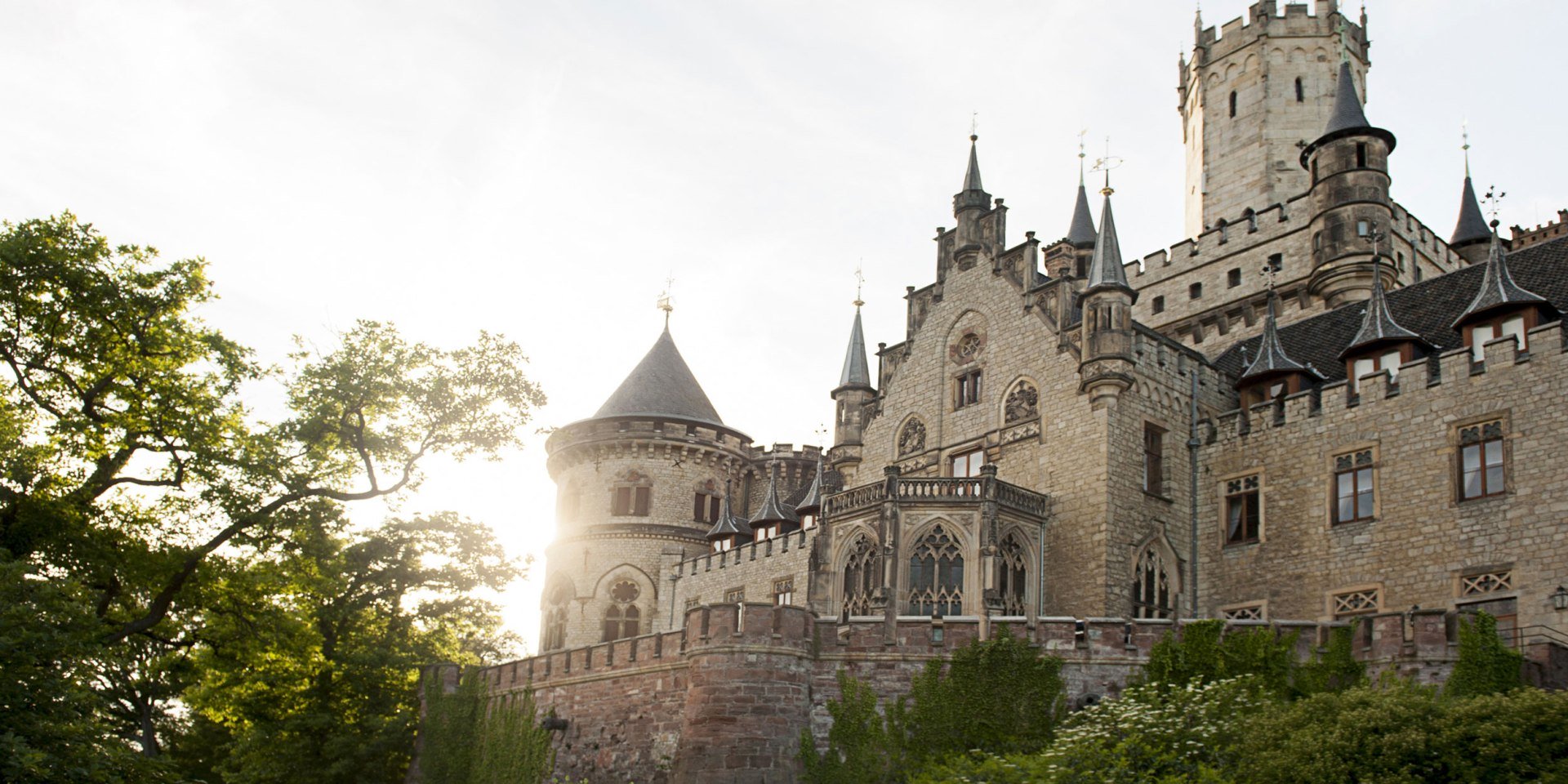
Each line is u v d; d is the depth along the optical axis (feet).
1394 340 124.77
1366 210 162.50
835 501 143.23
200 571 121.80
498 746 133.28
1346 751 73.92
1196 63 204.23
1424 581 115.75
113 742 91.15
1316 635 98.48
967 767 94.99
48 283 112.47
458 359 128.77
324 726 143.54
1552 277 123.85
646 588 204.85
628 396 216.13
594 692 121.90
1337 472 125.70
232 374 119.24
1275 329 140.05
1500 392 113.70
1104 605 131.23
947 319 161.89
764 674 102.68
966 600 132.46
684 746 102.83
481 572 162.50
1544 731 71.56
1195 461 140.67
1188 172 207.10
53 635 89.61
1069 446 140.15
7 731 82.53
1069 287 146.30
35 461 110.93
